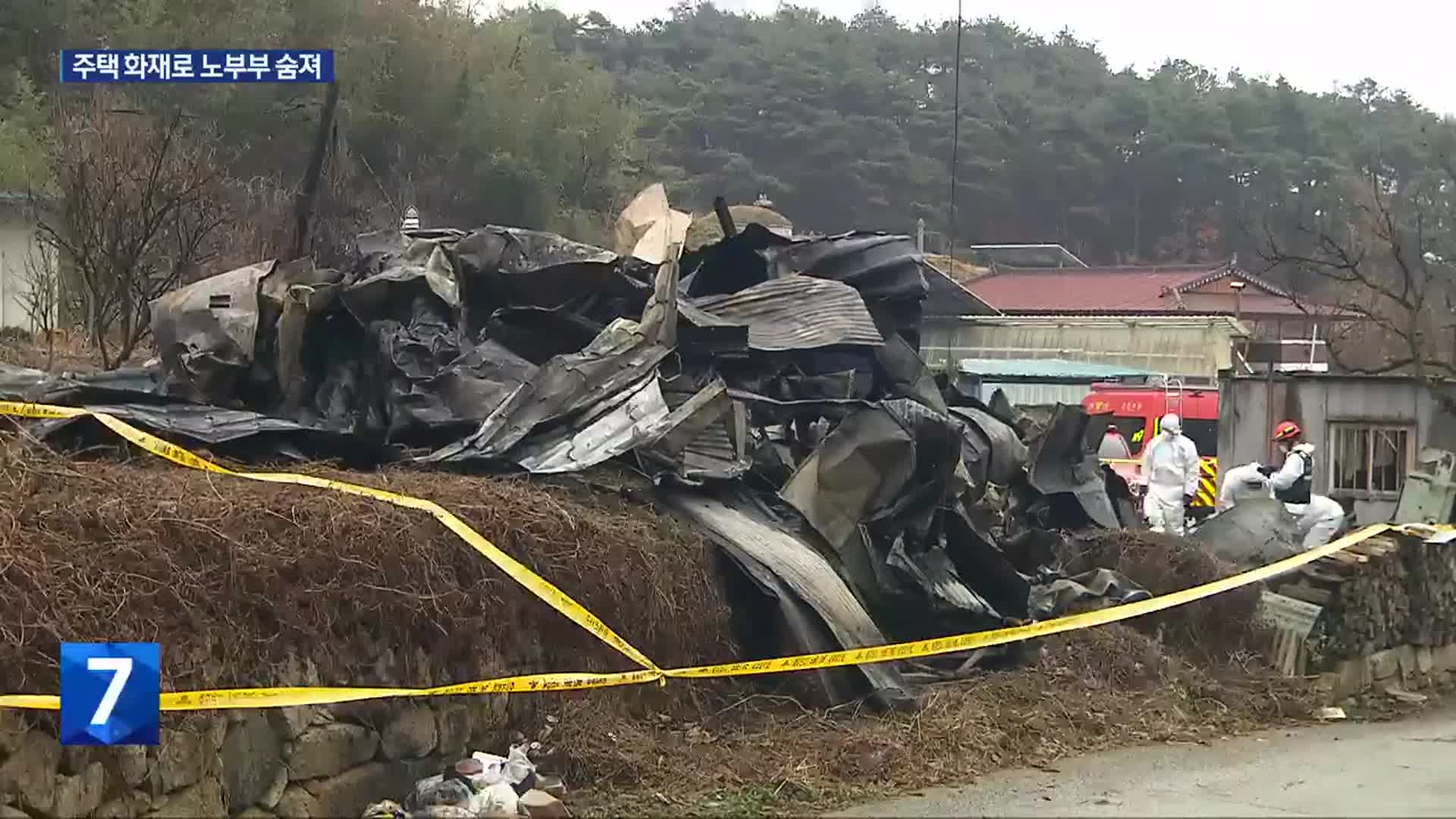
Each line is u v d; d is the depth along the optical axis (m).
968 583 11.19
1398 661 12.84
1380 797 8.02
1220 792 8.10
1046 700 9.94
